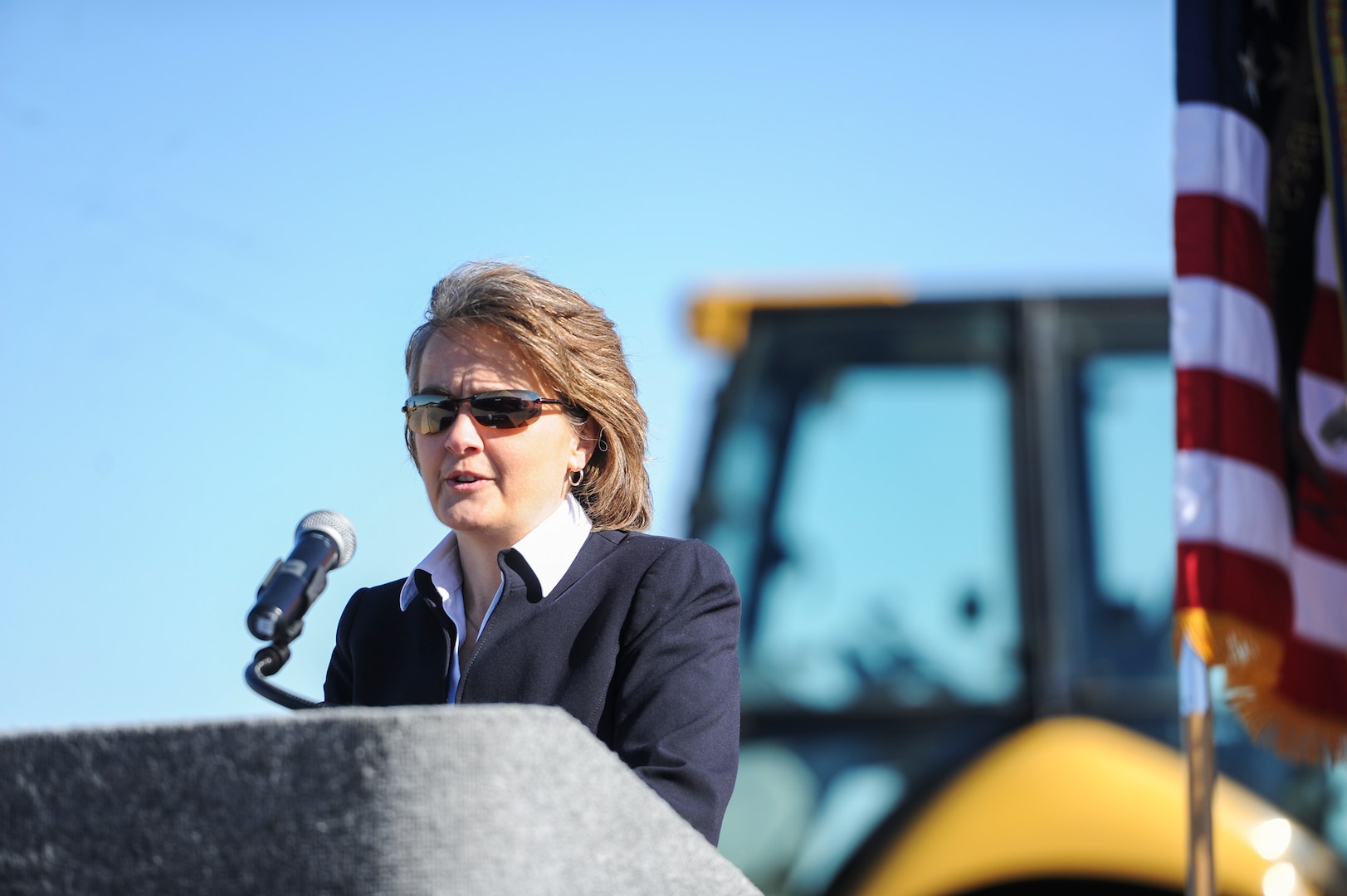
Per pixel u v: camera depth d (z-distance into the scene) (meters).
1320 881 15.46
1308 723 15.29
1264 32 17.09
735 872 7.15
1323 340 16.61
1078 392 18.25
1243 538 15.09
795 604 17.98
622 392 10.56
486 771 6.21
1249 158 16.34
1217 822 15.62
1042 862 15.27
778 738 17.27
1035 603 17.31
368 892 6.07
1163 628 17.12
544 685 9.70
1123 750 16.28
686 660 9.57
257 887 6.16
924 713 17.06
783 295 19.42
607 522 10.73
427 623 10.49
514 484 9.98
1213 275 15.82
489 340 10.07
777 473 18.64
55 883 6.33
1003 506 17.89
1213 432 15.39
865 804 16.75
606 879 6.54
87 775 6.38
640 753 9.09
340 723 6.22
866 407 18.72
